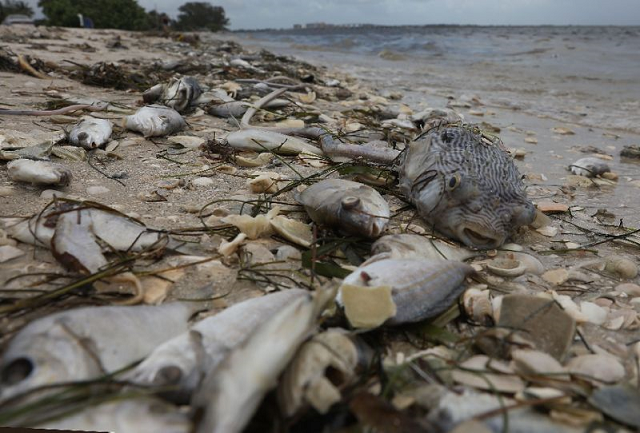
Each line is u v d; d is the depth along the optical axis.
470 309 0.43
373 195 0.58
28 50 2.27
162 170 0.76
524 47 4.43
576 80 2.50
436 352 0.38
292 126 1.07
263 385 0.27
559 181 0.93
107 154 0.80
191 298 0.44
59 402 0.26
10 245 0.48
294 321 0.30
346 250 0.53
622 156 1.14
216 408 0.25
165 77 1.60
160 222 0.58
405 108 1.52
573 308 0.46
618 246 0.63
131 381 0.29
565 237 0.65
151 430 0.24
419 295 0.41
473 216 0.55
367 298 0.38
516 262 0.54
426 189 0.61
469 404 0.30
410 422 0.28
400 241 0.52
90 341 0.31
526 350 0.37
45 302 0.39
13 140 0.76
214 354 0.31
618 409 0.31
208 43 4.14
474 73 2.83
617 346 0.41
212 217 0.59
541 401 0.30
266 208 0.63
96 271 0.44
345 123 1.19
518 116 1.63
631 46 4.16
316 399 0.29
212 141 0.88
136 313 0.35
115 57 2.36
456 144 0.62
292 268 0.50
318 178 0.76
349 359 0.32
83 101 1.12
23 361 0.29
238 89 1.43
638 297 0.50
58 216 0.50
